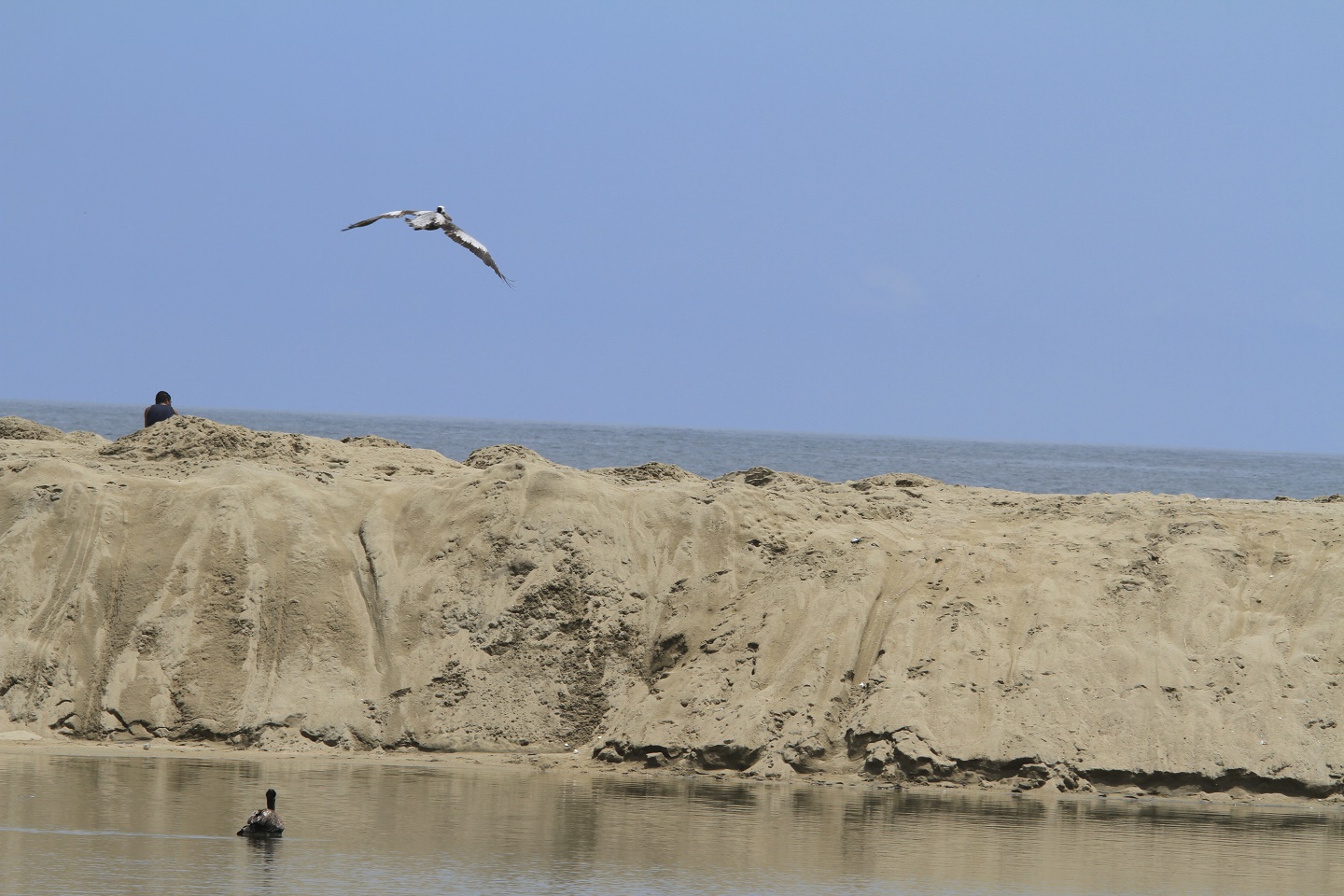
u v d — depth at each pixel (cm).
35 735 2266
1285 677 2191
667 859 1619
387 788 2000
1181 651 2242
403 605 2469
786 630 2355
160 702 2306
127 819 1734
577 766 2227
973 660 2250
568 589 2472
